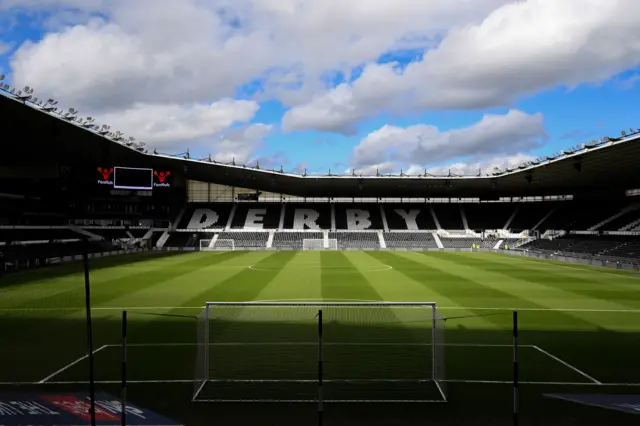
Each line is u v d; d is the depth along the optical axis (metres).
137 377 12.75
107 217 69.06
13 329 18.36
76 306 23.23
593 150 42.41
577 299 25.41
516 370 8.88
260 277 35.38
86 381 12.48
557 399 11.29
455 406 10.86
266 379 12.19
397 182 70.06
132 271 39.44
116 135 51.00
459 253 63.56
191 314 21.19
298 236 74.94
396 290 28.77
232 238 73.75
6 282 32.34
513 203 82.75
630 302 24.48
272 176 67.75
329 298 25.91
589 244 55.84
